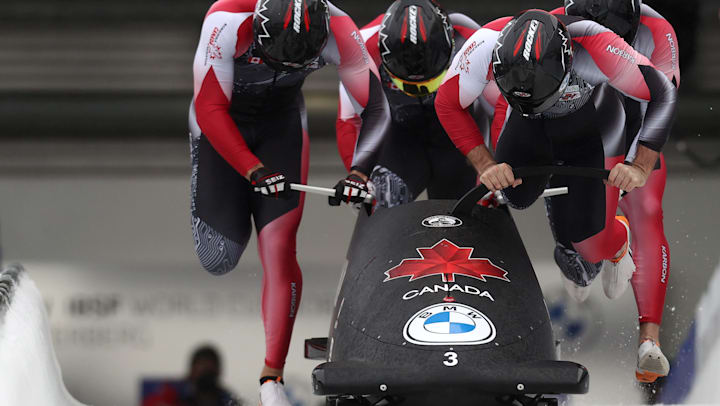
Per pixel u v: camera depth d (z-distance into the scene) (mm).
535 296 12281
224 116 14727
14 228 32656
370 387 10766
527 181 16062
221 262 16109
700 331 23062
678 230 31266
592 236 15992
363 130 15352
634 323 26250
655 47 18000
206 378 26578
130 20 35000
